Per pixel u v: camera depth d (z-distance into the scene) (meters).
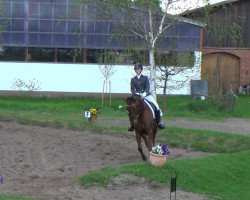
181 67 31.44
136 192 13.38
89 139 21.84
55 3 37.09
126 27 30.39
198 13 31.75
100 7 30.16
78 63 37.34
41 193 12.95
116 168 14.77
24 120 25.70
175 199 12.27
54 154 18.67
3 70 37.12
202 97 36.06
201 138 21.97
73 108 31.06
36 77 37.34
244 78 40.41
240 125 26.66
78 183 13.92
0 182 12.07
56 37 37.25
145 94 17.72
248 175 16.41
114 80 37.03
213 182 15.16
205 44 41.34
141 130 17.38
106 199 12.66
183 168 15.38
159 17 30.69
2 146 19.78
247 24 41.72
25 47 37.25
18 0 37.00
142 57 32.41
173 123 26.34
